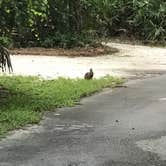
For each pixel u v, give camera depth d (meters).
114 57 20.58
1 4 10.61
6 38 11.32
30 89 12.38
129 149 7.95
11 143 8.19
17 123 9.21
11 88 12.43
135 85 14.02
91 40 23.47
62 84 13.29
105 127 9.27
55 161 7.35
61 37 22.81
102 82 13.89
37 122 9.46
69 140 8.41
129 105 11.21
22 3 10.91
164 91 13.05
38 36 22.62
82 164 7.23
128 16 28.42
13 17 10.95
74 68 17.05
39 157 7.52
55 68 16.88
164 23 27.17
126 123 9.57
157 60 19.97
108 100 11.78
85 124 9.48
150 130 9.07
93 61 19.12
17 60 18.61
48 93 11.98
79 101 11.59
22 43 22.36
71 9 23.72
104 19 27.02
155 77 15.65
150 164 7.25
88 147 8.03
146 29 27.23
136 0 27.89
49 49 22.03
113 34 28.45
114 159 7.46
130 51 22.77
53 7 23.11
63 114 10.24
